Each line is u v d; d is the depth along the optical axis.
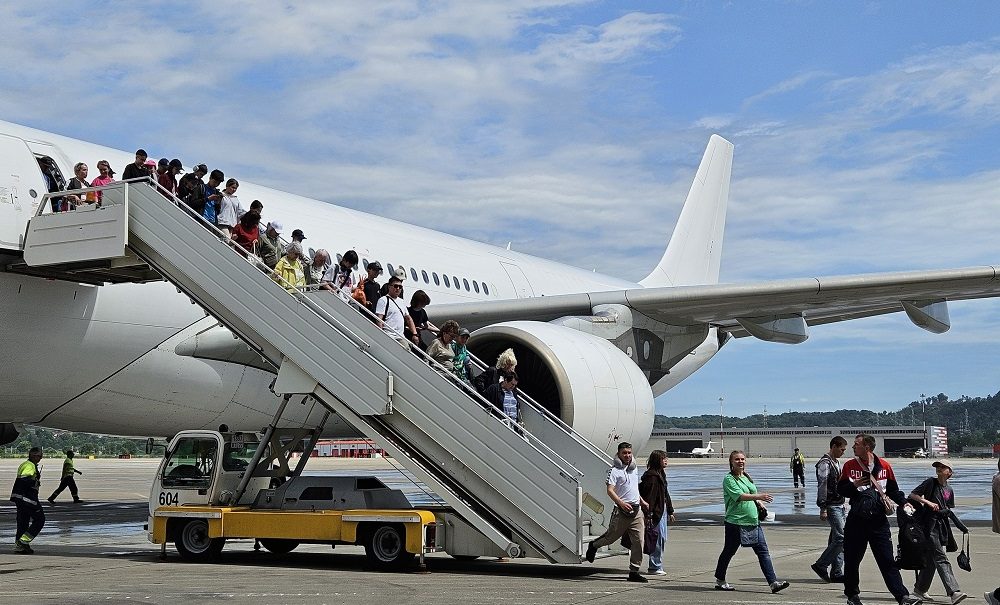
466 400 9.64
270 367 13.69
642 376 12.59
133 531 14.94
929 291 13.68
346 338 9.95
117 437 15.49
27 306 11.21
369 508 10.12
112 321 12.00
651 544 9.73
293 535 9.92
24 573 9.29
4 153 11.15
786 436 126.75
